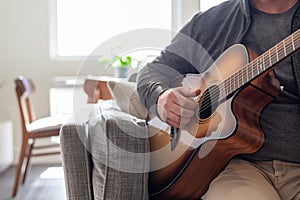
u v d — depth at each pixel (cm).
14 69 359
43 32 359
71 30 378
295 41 91
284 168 106
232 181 103
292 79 106
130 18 383
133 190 102
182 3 369
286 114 107
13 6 355
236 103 105
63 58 371
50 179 300
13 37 357
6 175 313
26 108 309
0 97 357
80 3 378
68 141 108
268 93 101
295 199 104
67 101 350
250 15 114
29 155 287
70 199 109
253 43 114
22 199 254
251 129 104
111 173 101
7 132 321
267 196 97
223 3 126
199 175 108
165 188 109
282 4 111
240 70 104
